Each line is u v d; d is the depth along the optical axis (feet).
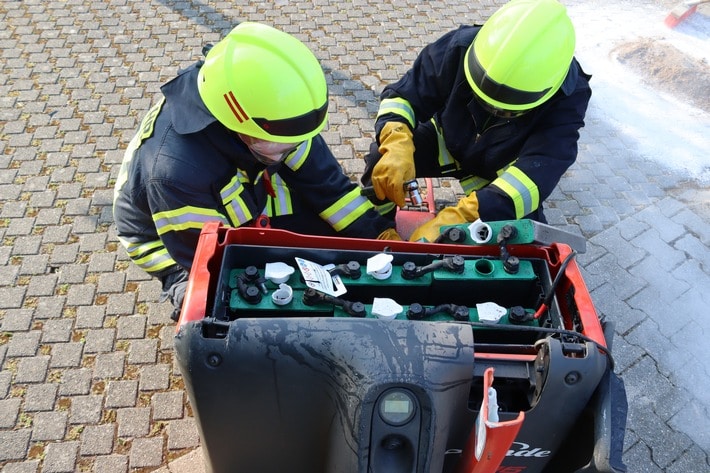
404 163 8.24
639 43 15.65
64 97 12.89
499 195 7.47
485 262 5.77
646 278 10.70
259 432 5.10
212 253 5.42
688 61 15.05
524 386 4.83
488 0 16.92
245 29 6.40
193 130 6.59
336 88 13.60
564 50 7.11
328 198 8.10
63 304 9.41
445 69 8.39
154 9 15.49
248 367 4.53
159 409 8.35
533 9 7.04
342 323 4.52
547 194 7.73
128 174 7.38
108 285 9.69
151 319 9.30
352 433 4.41
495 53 6.97
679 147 13.19
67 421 8.14
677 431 8.75
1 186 11.05
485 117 8.29
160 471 7.77
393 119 8.80
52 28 14.71
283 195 8.27
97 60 13.87
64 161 11.59
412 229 9.27
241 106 6.20
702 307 10.32
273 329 4.50
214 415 4.91
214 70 6.41
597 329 5.05
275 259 5.83
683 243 11.31
